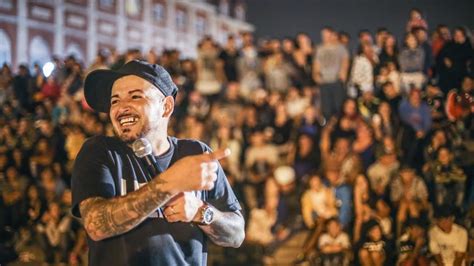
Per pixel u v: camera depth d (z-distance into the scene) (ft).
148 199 10.48
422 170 39.47
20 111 56.39
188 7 143.84
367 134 43.86
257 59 57.47
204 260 12.21
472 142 37.47
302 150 47.80
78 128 52.37
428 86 41.45
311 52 55.26
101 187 11.38
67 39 109.50
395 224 37.40
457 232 32.17
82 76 56.75
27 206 45.96
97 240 11.11
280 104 51.01
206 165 10.32
